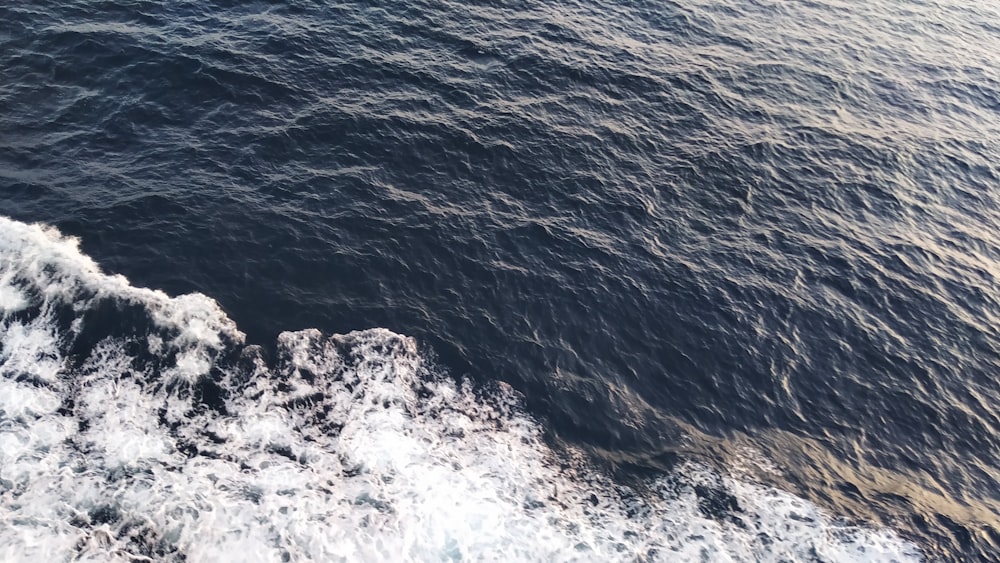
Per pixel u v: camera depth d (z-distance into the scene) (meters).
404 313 25.72
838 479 23.53
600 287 27.95
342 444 21.78
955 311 29.45
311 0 38.72
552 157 32.91
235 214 27.58
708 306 27.98
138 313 23.55
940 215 33.91
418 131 32.62
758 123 37.09
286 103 32.50
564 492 21.92
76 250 25.06
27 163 27.81
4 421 20.38
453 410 23.34
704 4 45.84
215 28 35.41
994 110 41.53
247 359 23.19
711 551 21.03
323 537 19.61
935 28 48.44
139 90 31.52
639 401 24.75
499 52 38.12
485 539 20.38
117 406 21.33
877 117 39.25
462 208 29.92
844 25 46.78
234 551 18.97
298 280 25.97
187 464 20.48
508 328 26.03
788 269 29.95
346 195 29.30
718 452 23.70
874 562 21.42
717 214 31.89
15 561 17.72
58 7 34.69
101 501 19.28
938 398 26.36
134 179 28.05
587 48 39.78
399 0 40.22
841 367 26.81
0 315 22.61
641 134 35.09
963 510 23.22
